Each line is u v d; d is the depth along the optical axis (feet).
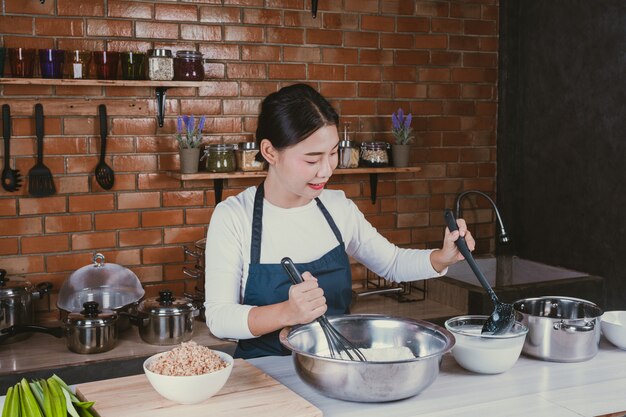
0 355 9.47
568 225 12.28
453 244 6.64
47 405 4.73
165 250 11.50
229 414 4.88
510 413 5.06
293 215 6.71
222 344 10.14
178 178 10.94
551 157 12.58
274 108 5.94
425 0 12.88
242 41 11.65
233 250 6.51
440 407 5.17
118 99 10.99
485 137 13.61
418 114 13.05
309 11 12.05
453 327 6.36
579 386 5.61
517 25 13.19
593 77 11.60
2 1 10.27
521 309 6.81
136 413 4.90
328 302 6.86
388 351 5.77
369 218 12.85
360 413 5.06
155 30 11.10
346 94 12.46
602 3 11.36
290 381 5.77
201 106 11.50
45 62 10.03
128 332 10.51
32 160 10.66
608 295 11.48
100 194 11.05
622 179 11.12
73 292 10.23
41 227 10.79
